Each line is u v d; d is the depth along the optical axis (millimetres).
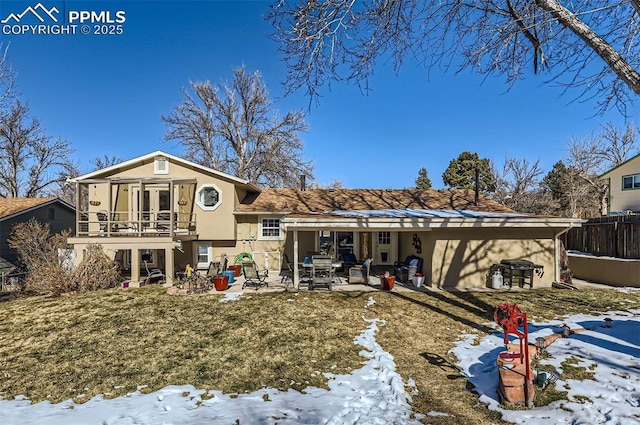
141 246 14078
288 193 20328
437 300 11352
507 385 5113
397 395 5441
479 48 6855
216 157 31625
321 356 7164
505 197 36375
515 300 11273
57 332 8781
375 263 18344
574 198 34281
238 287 13484
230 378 6277
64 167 32312
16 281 16250
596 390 5289
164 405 5387
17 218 18844
